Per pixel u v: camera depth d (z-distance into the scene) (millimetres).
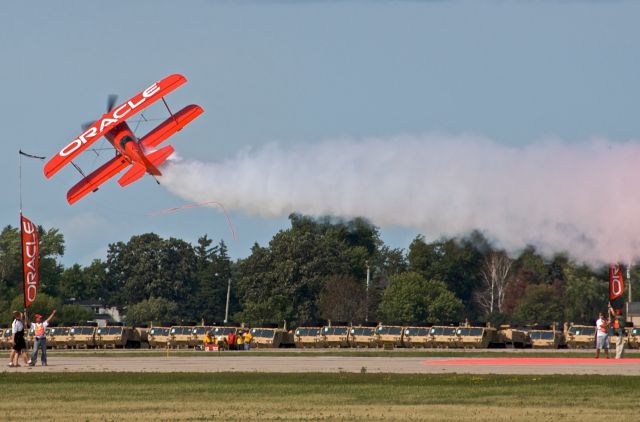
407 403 122500
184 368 184500
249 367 186625
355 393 133500
